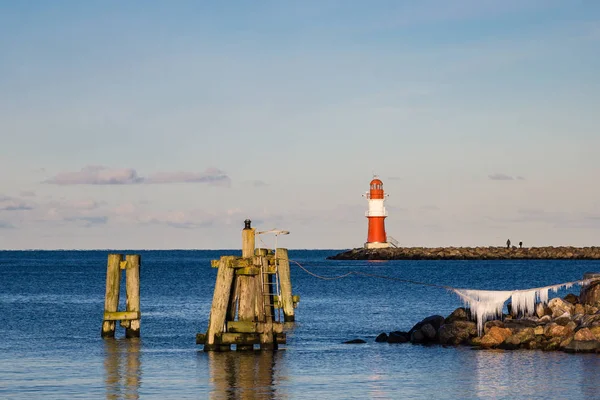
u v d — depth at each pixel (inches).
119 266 1911.9
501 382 1349.7
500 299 1808.6
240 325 1612.9
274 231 1624.0
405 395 1268.5
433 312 2640.3
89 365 1533.0
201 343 1662.2
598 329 1627.7
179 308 2849.4
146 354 1663.4
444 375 1413.6
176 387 1325.0
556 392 1275.8
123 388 1320.1
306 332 2087.8
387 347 1754.4
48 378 1403.8
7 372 1464.1
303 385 1341.0
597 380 1350.9
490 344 1701.5
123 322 1931.6
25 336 2003.0
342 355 1635.1
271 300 1731.1
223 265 1593.3
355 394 1275.8
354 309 2775.6
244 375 1421.0
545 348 1653.5
